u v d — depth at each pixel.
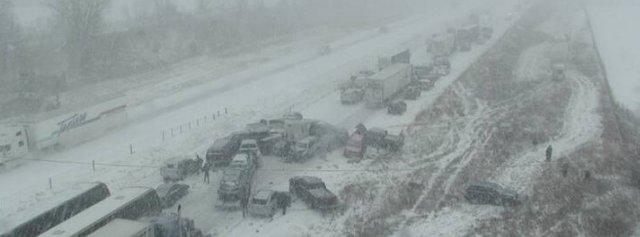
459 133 53.66
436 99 65.44
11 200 39.41
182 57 96.00
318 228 34.72
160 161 47.47
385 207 37.75
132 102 68.50
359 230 34.47
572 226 35.69
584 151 48.19
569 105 63.62
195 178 43.53
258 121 58.91
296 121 50.50
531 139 51.91
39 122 48.00
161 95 72.12
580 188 40.97
